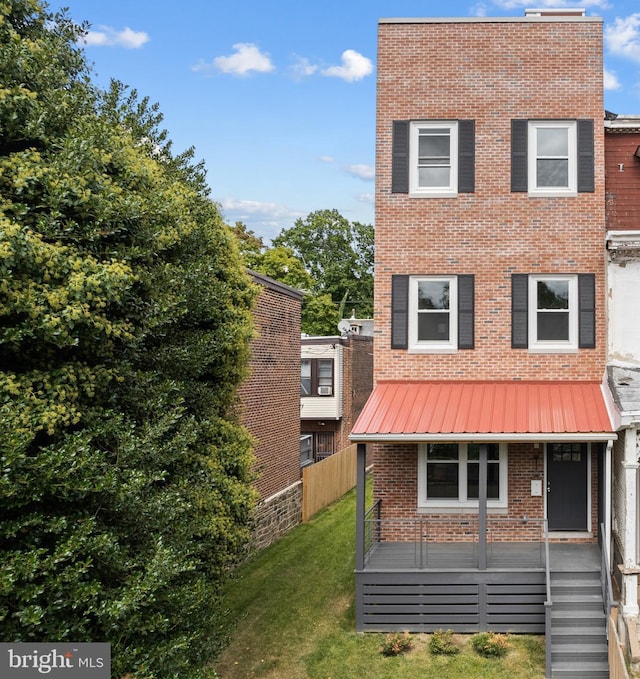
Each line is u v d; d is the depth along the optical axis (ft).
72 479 23.08
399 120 50.75
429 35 50.60
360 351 106.93
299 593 48.83
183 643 26.94
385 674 36.99
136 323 30.45
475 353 49.93
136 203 27.73
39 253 22.47
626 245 47.21
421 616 41.73
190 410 36.47
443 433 41.86
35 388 24.45
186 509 31.63
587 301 49.14
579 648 37.78
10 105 24.49
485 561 41.47
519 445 47.91
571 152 49.75
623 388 43.21
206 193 44.27
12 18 29.17
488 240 50.08
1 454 20.67
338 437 94.89
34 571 21.57
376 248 50.90
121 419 27.07
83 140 26.07
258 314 59.67
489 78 50.19
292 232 207.72
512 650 38.99
